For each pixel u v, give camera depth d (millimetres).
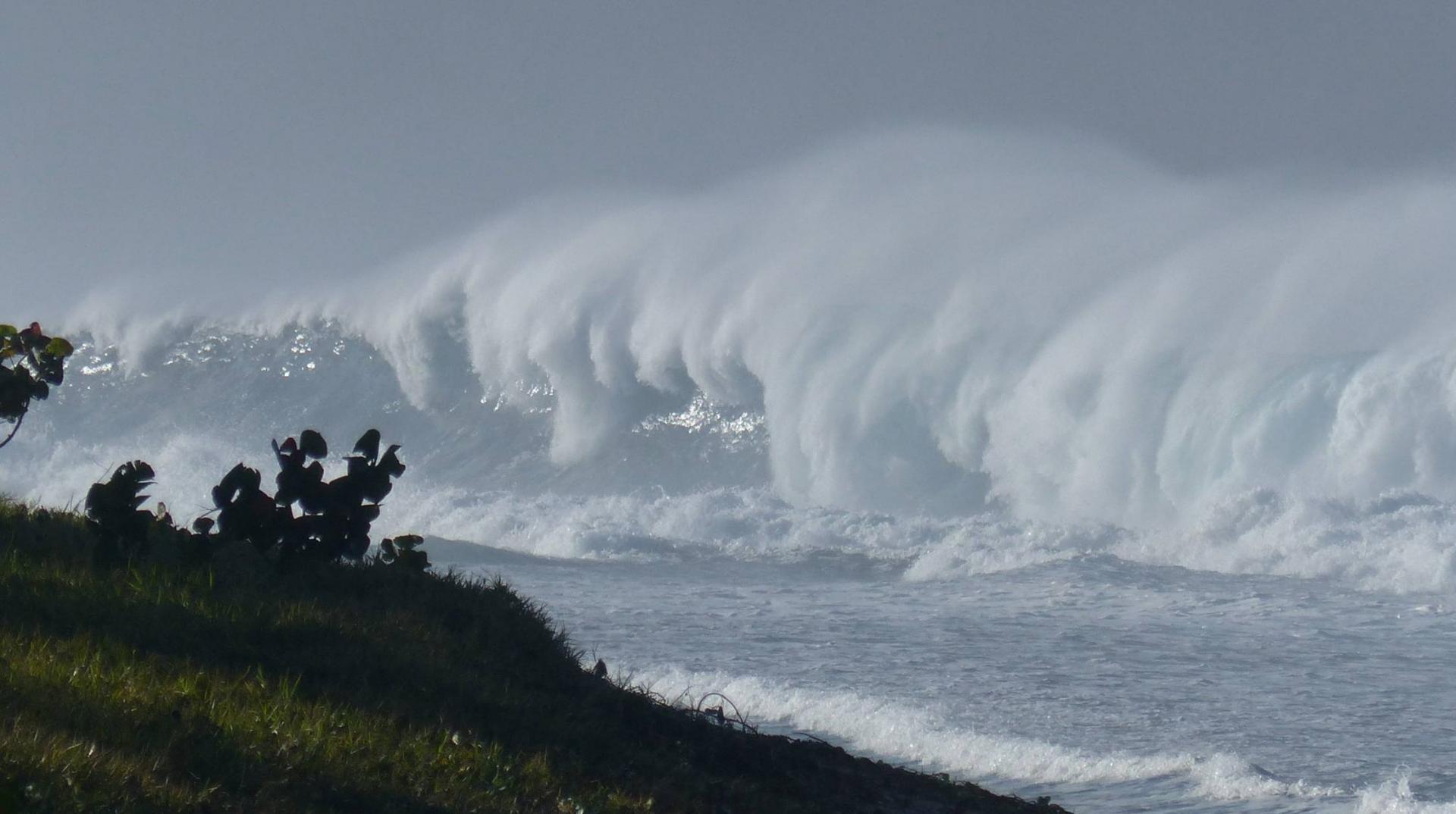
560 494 183375
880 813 29531
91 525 33312
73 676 22391
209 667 25562
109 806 17562
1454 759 43406
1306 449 138625
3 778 17156
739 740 32625
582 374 187125
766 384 173750
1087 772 41906
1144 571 99188
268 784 19750
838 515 132125
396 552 39438
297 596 32875
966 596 87562
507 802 21875
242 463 36188
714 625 72625
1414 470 132000
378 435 37531
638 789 25047
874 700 51531
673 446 178500
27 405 40562
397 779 21484
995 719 49531
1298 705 52062
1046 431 154500
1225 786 39906
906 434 163125
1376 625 74500
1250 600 84750
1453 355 133000
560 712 29234
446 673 28891
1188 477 145000
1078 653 64500
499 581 40250
